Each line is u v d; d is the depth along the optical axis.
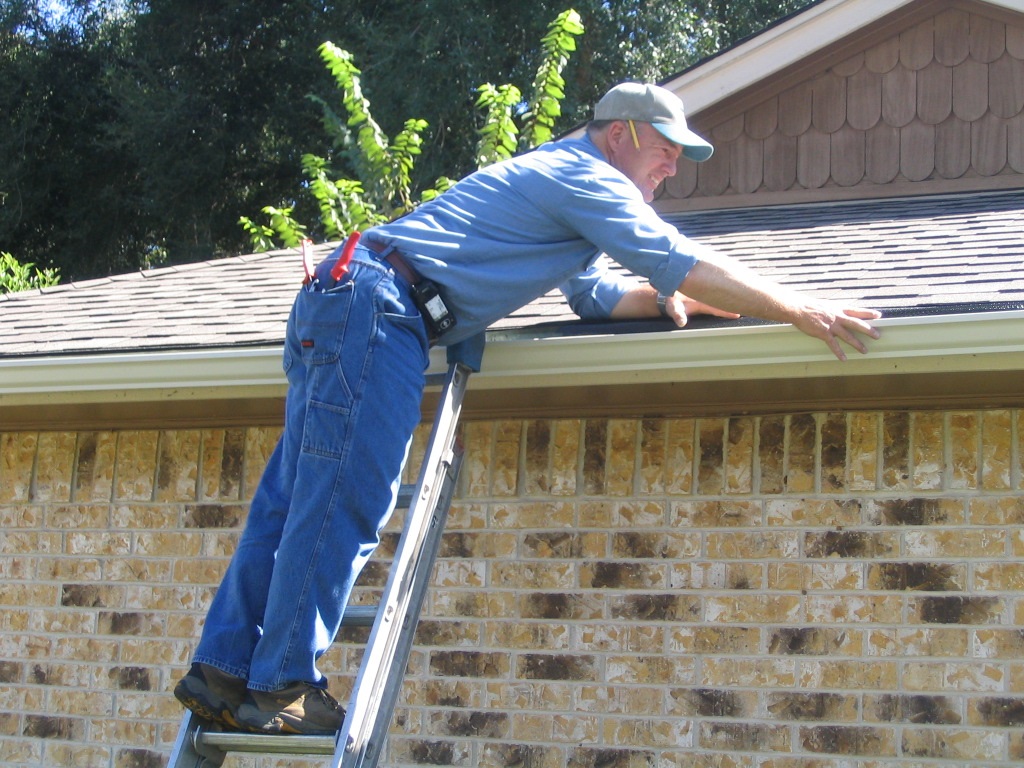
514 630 5.10
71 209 24.38
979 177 7.65
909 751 4.54
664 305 4.46
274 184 23.75
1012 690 4.46
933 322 3.96
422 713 5.16
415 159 19.33
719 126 8.24
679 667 4.87
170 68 23.50
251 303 6.11
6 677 5.80
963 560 4.58
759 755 4.72
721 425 4.96
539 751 4.99
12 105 23.84
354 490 3.84
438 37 19.23
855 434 4.78
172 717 5.55
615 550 5.02
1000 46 7.69
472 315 4.12
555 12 19.94
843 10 7.86
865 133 7.92
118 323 5.93
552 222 4.11
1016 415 4.59
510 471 5.20
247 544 4.06
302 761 5.31
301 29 22.41
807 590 4.75
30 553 5.87
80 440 5.89
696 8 22.91
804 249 5.95
